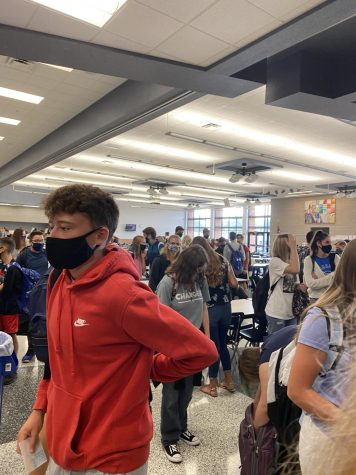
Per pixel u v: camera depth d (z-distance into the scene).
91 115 6.06
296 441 1.11
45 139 8.11
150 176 12.78
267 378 1.34
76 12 2.84
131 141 7.97
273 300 3.34
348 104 4.30
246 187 14.82
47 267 4.15
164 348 0.94
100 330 0.93
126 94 5.17
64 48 3.29
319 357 1.04
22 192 17.73
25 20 2.94
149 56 3.47
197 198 19.59
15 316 3.64
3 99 5.80
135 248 6.06
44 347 1.76
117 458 0.92
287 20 2.89
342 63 4.10
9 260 3.97
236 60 3.47
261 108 5.69
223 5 2.72
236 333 3.91
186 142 7.86
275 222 17.55
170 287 2.49
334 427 0.46
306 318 1.14
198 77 3.86
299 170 10.61
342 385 0.56
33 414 1.15
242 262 7.86
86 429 0.94
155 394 3.14
